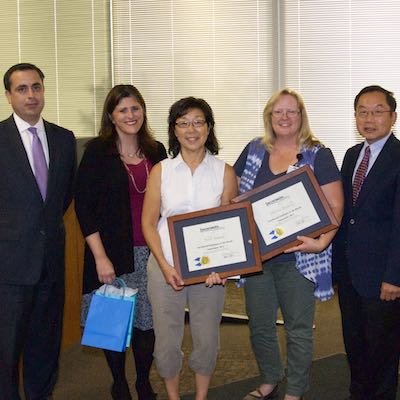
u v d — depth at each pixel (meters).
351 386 3.00
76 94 5.97
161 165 2.70
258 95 5.73
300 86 5.64
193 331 2.77
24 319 2.76
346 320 2.90
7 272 2.68
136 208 2.88
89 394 3.35
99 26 5.86
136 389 3.09
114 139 2.87
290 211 2.69
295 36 5.59
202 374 2.79
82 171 2.83
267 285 2.91
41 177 2.72
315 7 5.51
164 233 2.70
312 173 2.70
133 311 2.77
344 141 5.61
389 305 2.74
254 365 3.73
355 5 5.44
